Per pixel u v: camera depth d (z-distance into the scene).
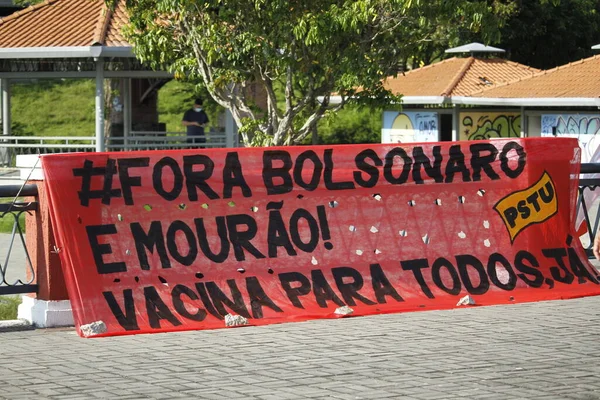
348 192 12.32
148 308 11.12
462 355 9.52
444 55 48.34
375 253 12.34
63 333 10.91
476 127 34.84
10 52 30.55
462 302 12.30
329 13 21.08
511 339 10.29
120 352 9.87
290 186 12.06
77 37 30.86
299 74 22.97
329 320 11.51
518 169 13.17
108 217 11.22
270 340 10.35
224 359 9.47
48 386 8.45
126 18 32.06
